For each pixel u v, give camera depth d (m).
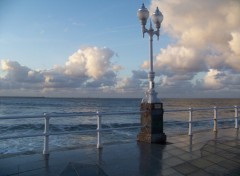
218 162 7.27
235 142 9.77
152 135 9.49
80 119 49.28
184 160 7.39
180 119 40.72
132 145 9.05
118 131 25.91
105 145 8.98
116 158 7.43
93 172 6.23
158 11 9.77
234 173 6.46
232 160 7.46
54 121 43.81
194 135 11.24
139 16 9.53
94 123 40.16
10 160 7.00
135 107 93.25
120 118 55.19
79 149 8.37
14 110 71.06
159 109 9.70
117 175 6.10
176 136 10.92
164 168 6.70
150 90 9.74
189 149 8.60
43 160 7.04
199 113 63.81
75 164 6.77
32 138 21.11
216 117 12.58
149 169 6.59
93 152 8.03
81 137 21.72
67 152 7.95
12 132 30.75
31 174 5.95
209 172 6.49
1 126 35.31
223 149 8.66
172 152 8.20
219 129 13.16
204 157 7.71
